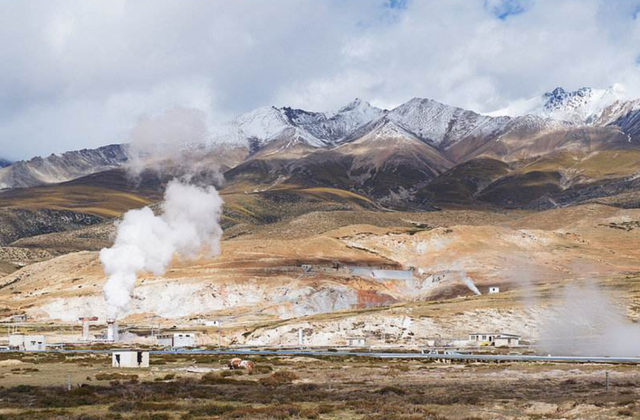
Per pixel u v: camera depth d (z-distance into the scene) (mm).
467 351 153750
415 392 82125
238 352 152000
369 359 134625
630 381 92750
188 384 88312
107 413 64062
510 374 104688
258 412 63594
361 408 67000
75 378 94688
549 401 72312
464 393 80438
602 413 63031
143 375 99125
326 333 192625
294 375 99875
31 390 80312
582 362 124000
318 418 61531
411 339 186625
